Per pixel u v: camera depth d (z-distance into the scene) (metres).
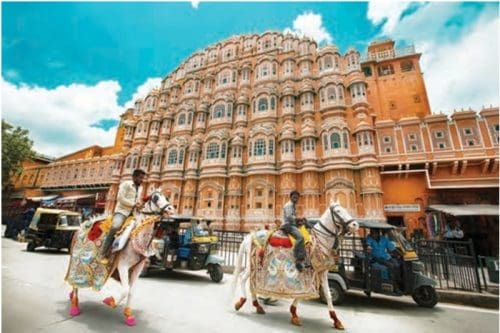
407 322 5.84
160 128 31.38
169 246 9.53
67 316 4.80
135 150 30.45
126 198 5.10
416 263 7.50
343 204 19.11
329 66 24.64
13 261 10.25
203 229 10.32
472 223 17.12
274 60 27.22
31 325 4.26
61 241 13.87
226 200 23.45
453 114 18.69
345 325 5.40
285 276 5.39
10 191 39.88
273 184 21.89
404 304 7.44
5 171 27.42
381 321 5.80
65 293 6.27
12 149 26.94
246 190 22.81
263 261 5.77
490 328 5.60
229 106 27.02
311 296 5.20
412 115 23.58
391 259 7.30
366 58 27.62
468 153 17.62
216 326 4.82
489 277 9.55
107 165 33.88
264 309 6.18
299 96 24.78
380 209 18.19
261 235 6.16
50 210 15.14
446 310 6.95
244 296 6.01
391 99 24.77
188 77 31.61
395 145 19.64
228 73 29.12
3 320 4.34
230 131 26.11
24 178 40.88
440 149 18.38
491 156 16.95
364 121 20.70
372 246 7.56
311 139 21.88
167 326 4.65
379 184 18.92
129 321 4.56
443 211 15.95
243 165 24.08
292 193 6.18
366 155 19.66
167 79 35.09
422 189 18.47
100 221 5.40
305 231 5.75
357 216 18.78
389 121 20.34
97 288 4.78
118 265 4.82
